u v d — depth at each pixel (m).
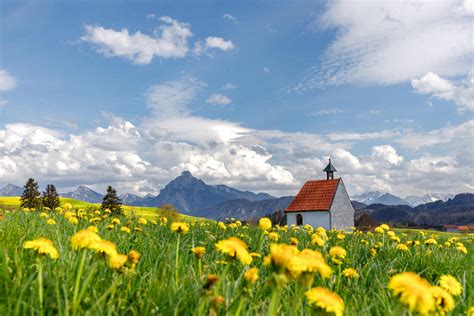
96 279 4.20
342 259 7.10
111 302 3.39
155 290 4.04
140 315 3.52
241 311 3.39
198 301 3.58
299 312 3.67
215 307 3.00
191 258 6.17
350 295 4.93
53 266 4.32
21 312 3.23
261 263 5.63
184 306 3.65
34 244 3.42
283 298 3.96
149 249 6.30
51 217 10.18
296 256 2.77
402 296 2.52
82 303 3.53
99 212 12.62
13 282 3.81
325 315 2.77
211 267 5.27
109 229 8.32
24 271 4.04
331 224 62.75
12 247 4.96
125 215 12.91
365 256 8.07
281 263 2.64
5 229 6.36
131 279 4.27
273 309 2.60
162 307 3.65
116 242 6.75
